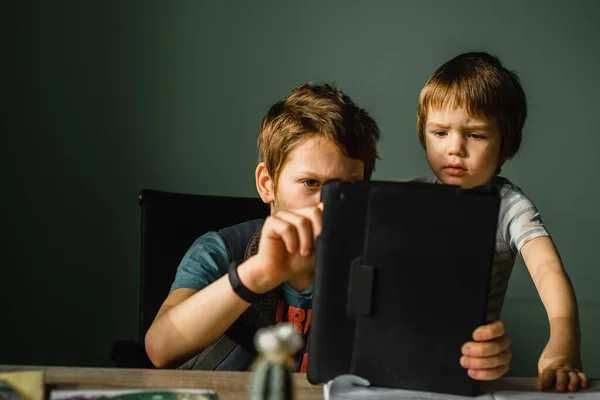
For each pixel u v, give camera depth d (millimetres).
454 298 777
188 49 2539
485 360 780
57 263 2547
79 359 2578
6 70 2455
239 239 1202
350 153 1123
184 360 998
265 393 549
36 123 2490
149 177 2572
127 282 2590
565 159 2715
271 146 1170
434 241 771
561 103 2689
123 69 2514
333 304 789
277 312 1091
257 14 2553
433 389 795
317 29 2582
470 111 1400
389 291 783
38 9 2449
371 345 793
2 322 2531
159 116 2551
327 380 800
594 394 857
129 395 763
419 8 2605
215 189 2605
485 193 774
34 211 2520
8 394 723
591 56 2672
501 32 2641
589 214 2742
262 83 2580
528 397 837
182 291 1121
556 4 2643
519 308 2715
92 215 2551
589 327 2709
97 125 2521
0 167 2488
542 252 1272
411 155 2654
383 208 771
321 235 783
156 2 2504
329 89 1240
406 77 2625
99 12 2479
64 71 2482
